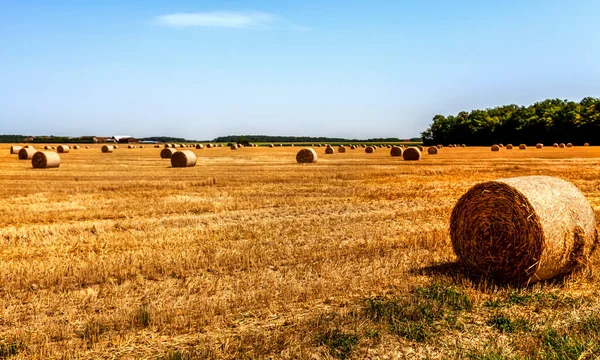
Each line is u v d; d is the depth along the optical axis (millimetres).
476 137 126875
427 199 18500
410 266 9328
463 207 9336
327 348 5777
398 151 54406
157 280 8633
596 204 16422
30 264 9531
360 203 17609
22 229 12977
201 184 23406
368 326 6285
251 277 8570
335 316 6609
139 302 7469
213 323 6582
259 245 11078
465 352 5684
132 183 23344
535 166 34125
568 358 5395
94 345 5938
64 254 10570
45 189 21391
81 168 35375
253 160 47250
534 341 5891
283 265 9391
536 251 8258
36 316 6934
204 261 9602
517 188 8516
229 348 5773
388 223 13805
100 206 16828
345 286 7988
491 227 8828
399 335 6184
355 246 10891
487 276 8930
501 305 7340
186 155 36906
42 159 35406
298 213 15664
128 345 5980
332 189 21266
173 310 6941
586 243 8727
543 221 8211
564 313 6926
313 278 8516
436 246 10836
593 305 7254
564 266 8641
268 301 7328
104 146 68812
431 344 5945
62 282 8398
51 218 14781
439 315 6797
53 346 5910
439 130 137875
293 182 24297
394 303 7027
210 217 14852
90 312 7074
